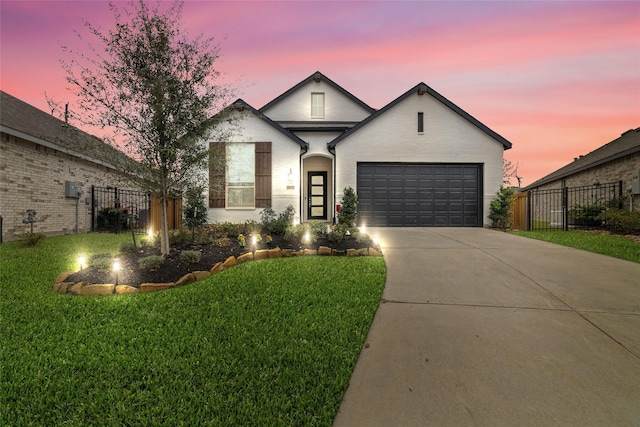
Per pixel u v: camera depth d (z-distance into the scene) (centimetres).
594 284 475
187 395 226
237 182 1244
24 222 909
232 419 201
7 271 528
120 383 239
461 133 1278
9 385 232
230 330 329
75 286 437
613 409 212
